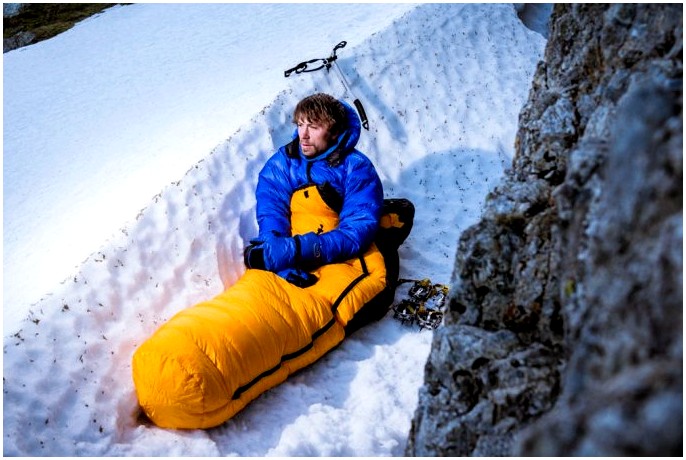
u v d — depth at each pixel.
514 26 10.48
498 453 3.18
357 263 5.57
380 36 9.30
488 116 8.67
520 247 3.67
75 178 7.36
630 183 2.45
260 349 4.55
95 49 11.31
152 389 4.28
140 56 10.65
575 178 3.15
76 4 13.77
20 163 7.77
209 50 10.45
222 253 5.96
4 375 4.26
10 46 12.68
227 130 7.59
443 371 3.62
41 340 4.58
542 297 3.50
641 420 1.89
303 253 5.36
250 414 4.66
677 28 3.56
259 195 6.07
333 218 5.92
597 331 2.47
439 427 3.50
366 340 5.45
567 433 2.12
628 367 2.21
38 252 6.07
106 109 8.95
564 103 4.11
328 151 5.89
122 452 4.21
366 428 4.54
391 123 8.23
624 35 3.89
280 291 5.01
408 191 7.50
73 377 4.47
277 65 9.23
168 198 6.04
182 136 7.76
